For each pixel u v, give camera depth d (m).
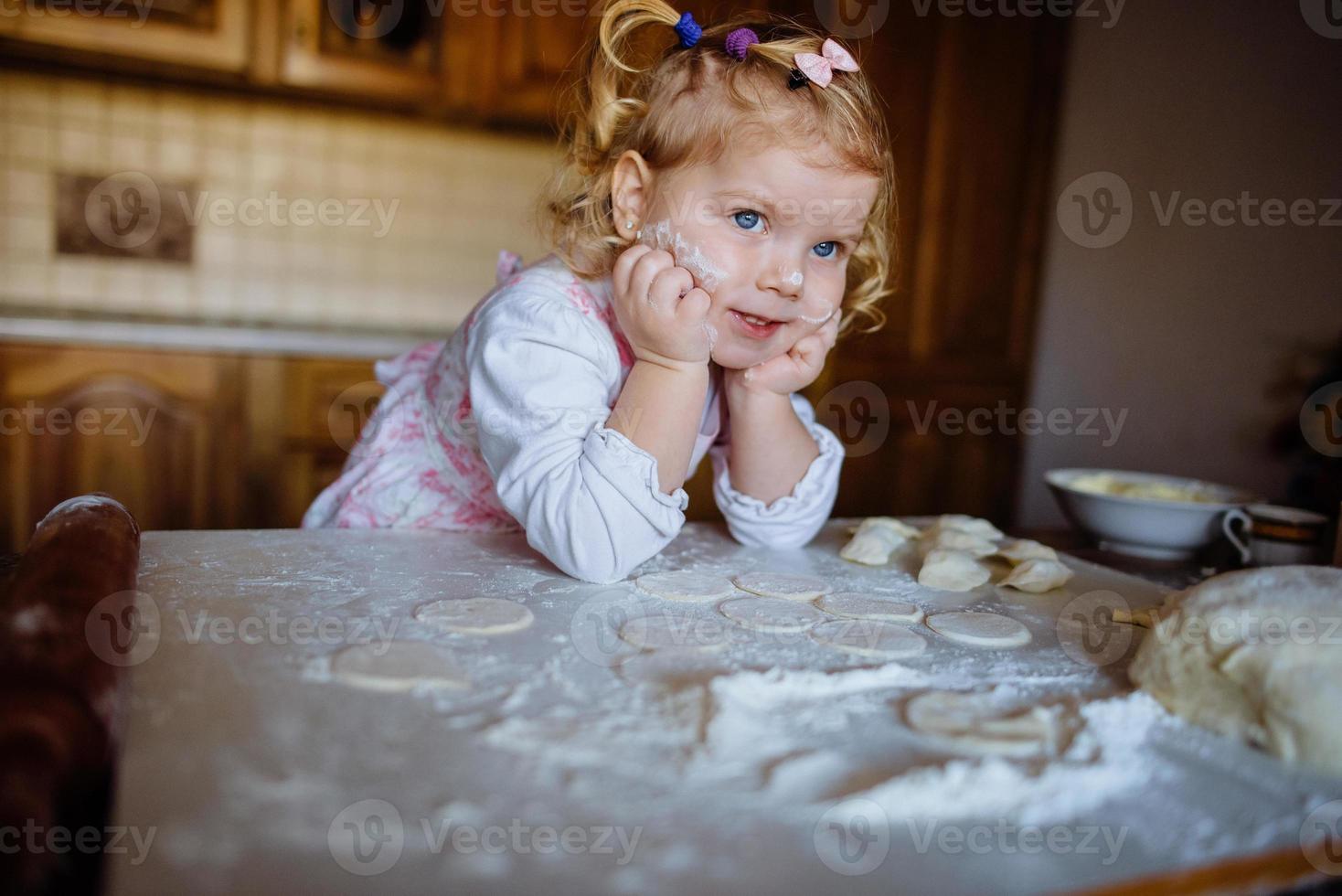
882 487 2.57
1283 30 2.59
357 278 2.56
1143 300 2.80
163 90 2.29
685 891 0.35
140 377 1.99
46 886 0.32
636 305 0.77
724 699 0.51
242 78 2.15
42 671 0.41
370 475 1.04
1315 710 0.48
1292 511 1.01
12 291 2.25
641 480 0.73
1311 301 2.57
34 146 2.23
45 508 1.97
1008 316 2.67
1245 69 2.64
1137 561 1.01
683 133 0.78
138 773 0.41
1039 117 2.59
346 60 2.21
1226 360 2.68
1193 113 2.72
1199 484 1.17
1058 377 2.88
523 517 0.77
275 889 0.33
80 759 0.37
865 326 2.47
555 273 0.87
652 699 0.52
